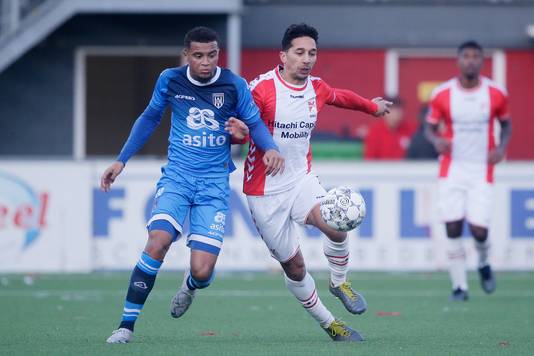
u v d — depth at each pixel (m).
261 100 28.86
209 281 28.50
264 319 37.00
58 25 70.12
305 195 28.83
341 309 40.03
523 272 55.19
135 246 54.34
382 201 54.59
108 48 75.00
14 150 75.19
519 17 76.00
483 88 43.50
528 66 76.25
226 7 68.94
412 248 54.72
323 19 75.69
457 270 43.72
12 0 71.25
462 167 43.81
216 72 28.44
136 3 69.06
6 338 30.92
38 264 54.34
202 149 28.55
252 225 54.19
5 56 69.94
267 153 27.62
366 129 75.75
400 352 27.48
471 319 36.94
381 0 76.00
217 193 28.59
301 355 26.72
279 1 75.06
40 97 75.06
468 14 76.00
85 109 77.06
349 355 26.77
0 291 46.41
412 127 63.19
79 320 36.19
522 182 54.97
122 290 46.75
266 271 54.38
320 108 29.38
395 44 76.06
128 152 29.03
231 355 26.64
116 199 54.34
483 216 43.44
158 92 28.67
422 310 39.88
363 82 76.19
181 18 74.56
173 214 28.06
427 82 76.44
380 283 50.12
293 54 28.62
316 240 54.72
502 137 44.25
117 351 27.20
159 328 34.19
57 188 54.31
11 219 54.31
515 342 30.23
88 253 54.34
